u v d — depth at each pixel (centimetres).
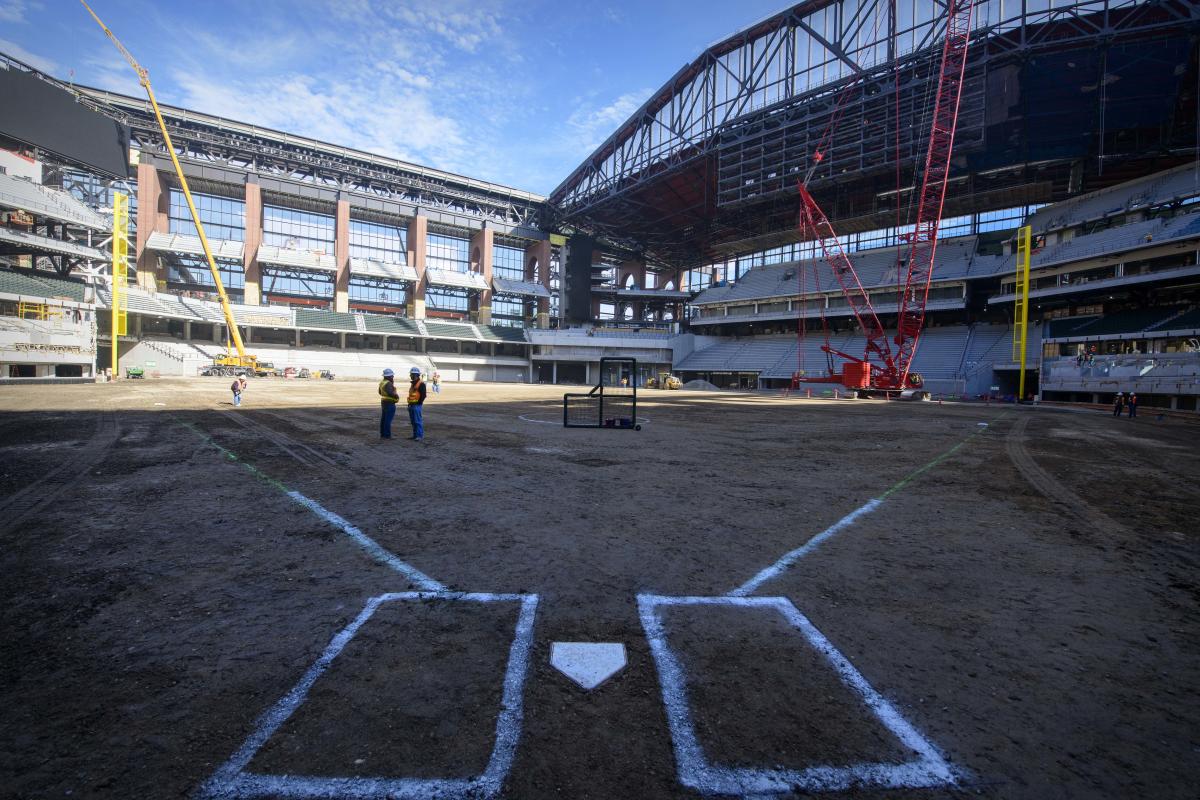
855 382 4584
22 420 1480
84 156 4656
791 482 810
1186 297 4059
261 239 6103
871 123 4931
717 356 7338
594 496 689
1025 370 4478
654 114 6631
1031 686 268
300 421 1573
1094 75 4109
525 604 359
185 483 730
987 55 4134
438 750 219
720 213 7125
